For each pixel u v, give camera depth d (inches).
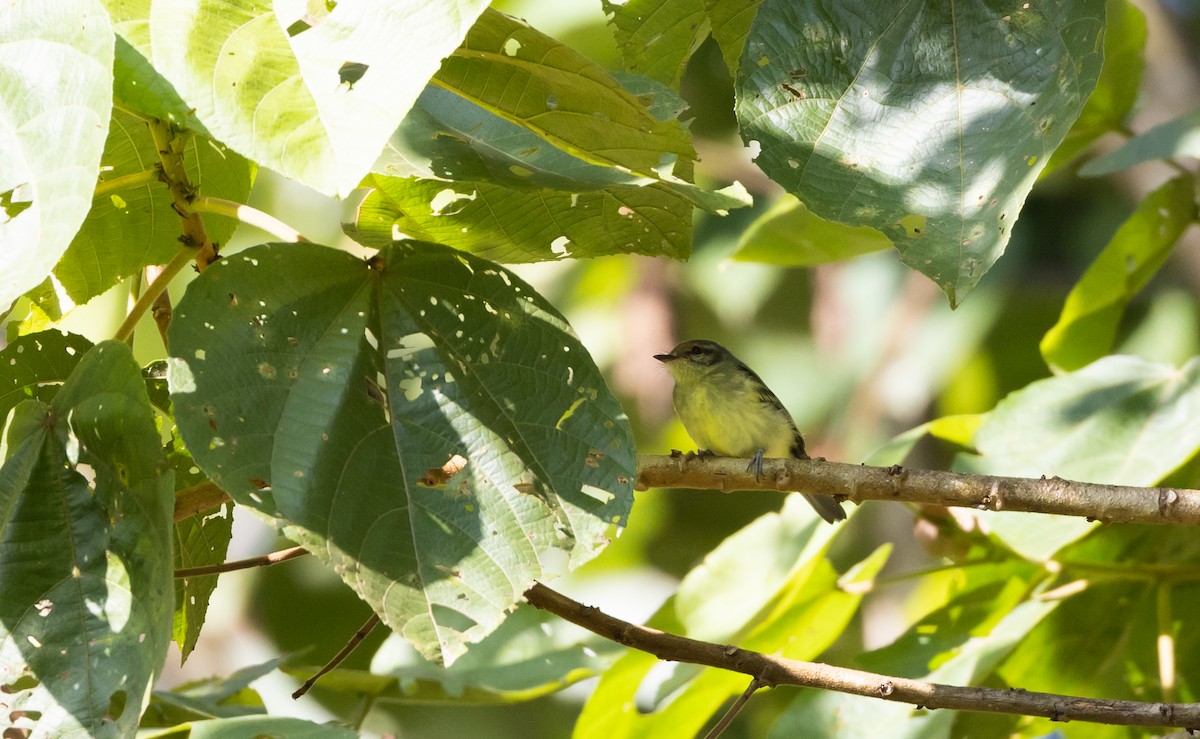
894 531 685.9
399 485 225.3
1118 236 419.8
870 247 417.4
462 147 271.1
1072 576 402.0
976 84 228.7
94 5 185.9
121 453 217.9
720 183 701.9
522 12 566.9
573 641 421.4
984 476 275.3
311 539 215.2
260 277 232.8
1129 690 408.2
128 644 207.8
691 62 695.7
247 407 222.4
